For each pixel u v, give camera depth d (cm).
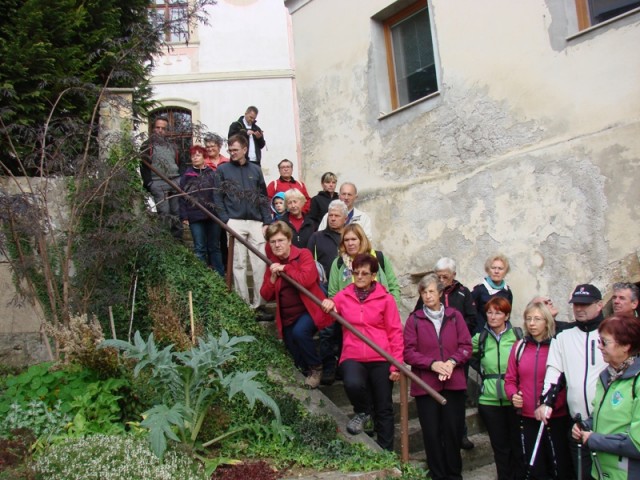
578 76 623
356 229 550
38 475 374
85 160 577
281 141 1540
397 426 569
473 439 599
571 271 621
